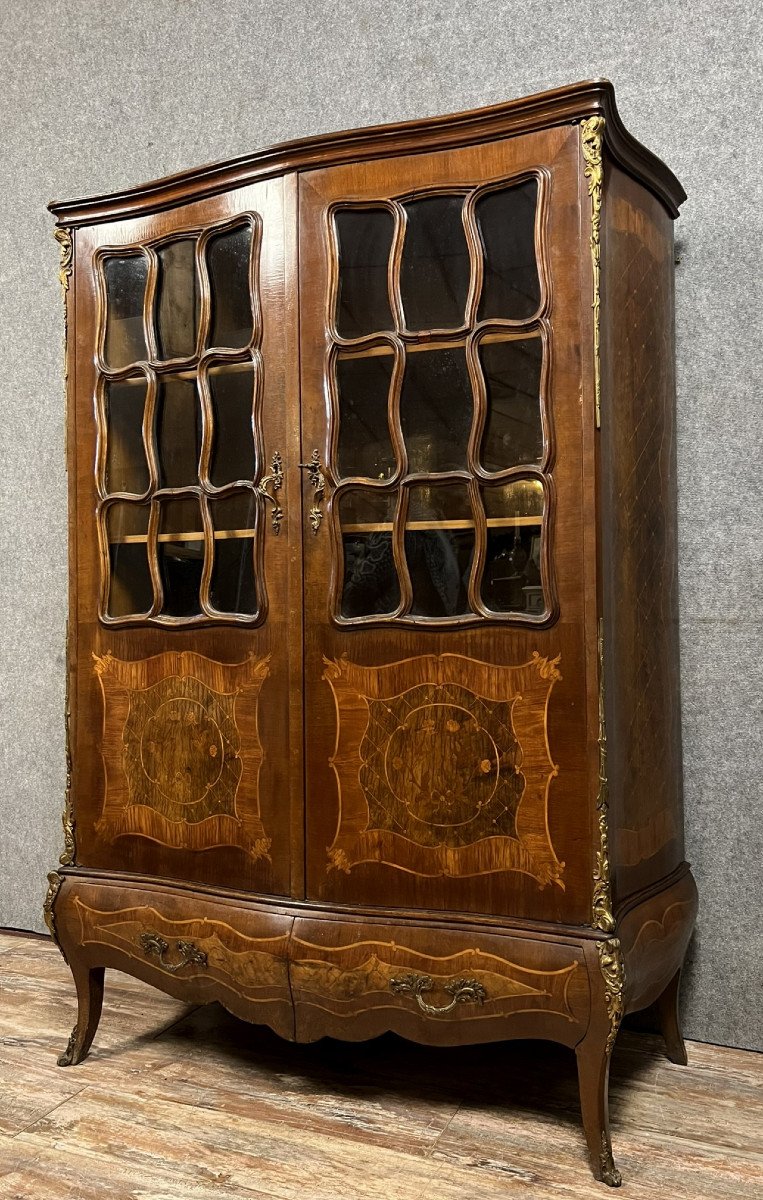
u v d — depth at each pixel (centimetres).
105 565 210
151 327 205
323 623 187
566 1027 166
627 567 181
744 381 215
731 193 215
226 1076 201
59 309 283
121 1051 212
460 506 177
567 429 169
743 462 215
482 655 175
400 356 180
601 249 167
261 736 193
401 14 243
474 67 236
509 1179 164
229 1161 169
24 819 287
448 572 178
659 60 220
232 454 197
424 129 178
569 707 169
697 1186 162
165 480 204
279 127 258
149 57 273
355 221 187
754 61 212
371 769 184
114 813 209
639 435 188
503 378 174
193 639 200
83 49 282
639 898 181
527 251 173
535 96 168
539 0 230
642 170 188
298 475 189
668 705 202
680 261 219
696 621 219
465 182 177
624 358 181
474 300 175
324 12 252
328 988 182
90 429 212
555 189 170
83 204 212
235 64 263
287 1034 186
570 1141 176
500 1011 171
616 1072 204
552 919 170
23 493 287
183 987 196
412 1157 170
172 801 202
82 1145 174
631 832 180
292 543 189
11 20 287
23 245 287
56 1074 201
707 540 218
